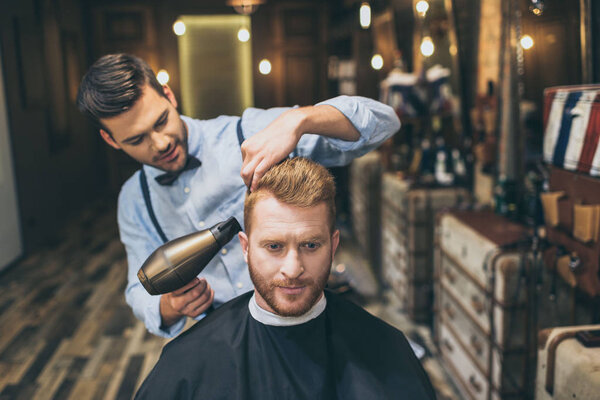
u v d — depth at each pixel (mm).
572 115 1617
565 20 1916
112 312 3592
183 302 1018
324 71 7121
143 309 1098
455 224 2430
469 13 2959
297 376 951
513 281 1952
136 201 1185
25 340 3186
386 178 3705
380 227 4277
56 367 2854
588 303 1726
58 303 3771
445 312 2625
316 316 976
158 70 7242
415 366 986
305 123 875
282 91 7184
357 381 948
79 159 6926
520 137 2426
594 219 1541
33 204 5266
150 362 2893
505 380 2027
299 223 833
